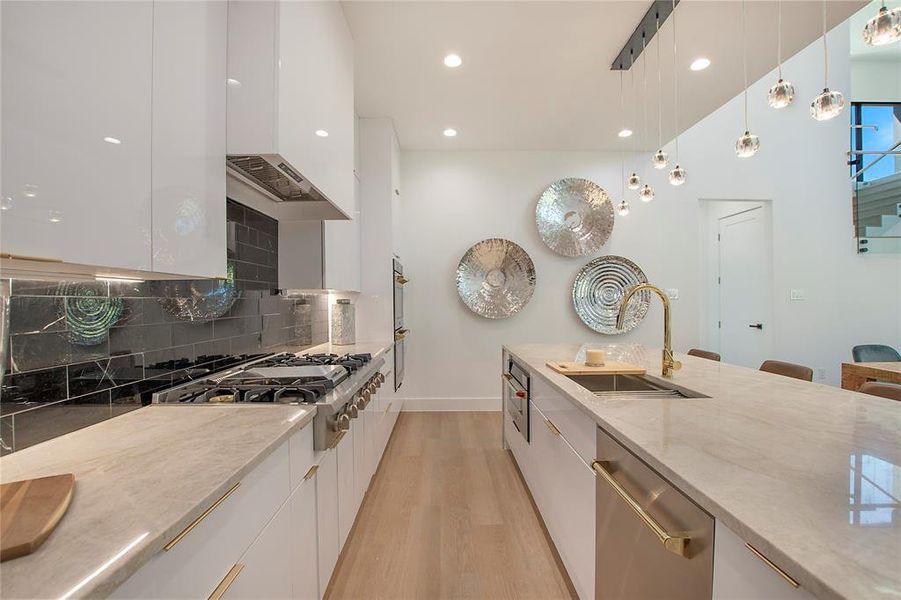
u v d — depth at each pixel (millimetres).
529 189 4391
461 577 1729
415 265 4375
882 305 4438
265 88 1345
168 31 1047
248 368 1940
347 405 1697
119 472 846
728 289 4945
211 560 800
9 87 650
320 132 1771
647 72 2795
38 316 1017
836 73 4422
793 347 4410
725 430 1068
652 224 4410
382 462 2934
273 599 1073
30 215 684
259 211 2080
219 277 1293
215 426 1146
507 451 3152
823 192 4434
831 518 637
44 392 1028
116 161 873
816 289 4422
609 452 1201
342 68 2125
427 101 3223
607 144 4195
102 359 1205
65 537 616
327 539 1546
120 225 882
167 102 1043
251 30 1355
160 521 661
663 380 1738
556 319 4395
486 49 2516
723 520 668
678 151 4383
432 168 4371
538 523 2135
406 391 4367
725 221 4988
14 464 889
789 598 577
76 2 772
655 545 959
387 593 1638
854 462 855
